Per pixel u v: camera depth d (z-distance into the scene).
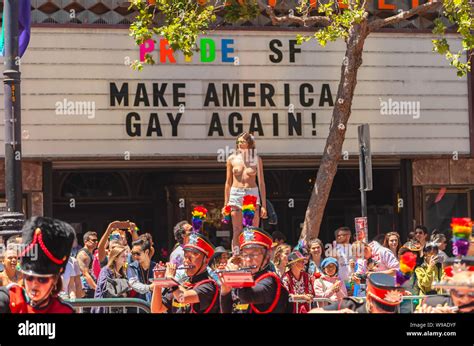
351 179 20.17
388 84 16.88
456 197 17.86
